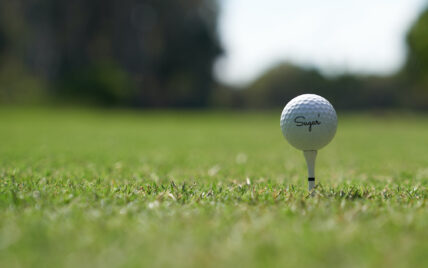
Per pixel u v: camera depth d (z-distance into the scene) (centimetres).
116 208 69
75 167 95
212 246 62
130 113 549
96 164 99
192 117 508
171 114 570
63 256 61
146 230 65
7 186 78
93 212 68
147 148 146
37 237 63
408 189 79
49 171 89
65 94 574
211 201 72
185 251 62
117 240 63
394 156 128
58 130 249
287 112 77
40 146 143
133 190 76
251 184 81
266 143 180
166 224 66
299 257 61
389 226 65
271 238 63
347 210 69
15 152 119
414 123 468
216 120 460
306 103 77
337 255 61
